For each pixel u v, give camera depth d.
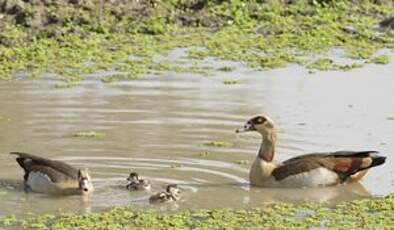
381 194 17.03
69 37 26.62
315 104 21.48
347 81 23.27
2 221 15.56
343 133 19.64
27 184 17.20
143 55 25.47
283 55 25.53
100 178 17.42
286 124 20.16
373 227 15.34
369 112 20.95
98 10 28.19
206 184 17.27
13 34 26.50
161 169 17.83
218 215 15.82
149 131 19.70
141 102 21.53
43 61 24.86
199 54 25.55
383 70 24.23
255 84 22.98
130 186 16.92
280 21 28.52
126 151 18.59
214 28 28.11
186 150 18.72
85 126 19.94
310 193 17.16
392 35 27.59
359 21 28.77
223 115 20.70
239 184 17.38
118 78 23.42
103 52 25.67
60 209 16.17
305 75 23.77
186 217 15.72
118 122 20.20
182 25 28.17
